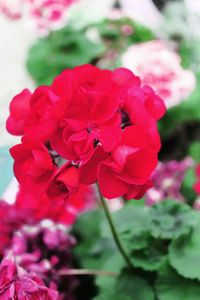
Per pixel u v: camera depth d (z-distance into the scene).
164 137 0.88
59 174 0.41
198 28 0.99
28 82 1.09
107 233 0.53
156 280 0.51
